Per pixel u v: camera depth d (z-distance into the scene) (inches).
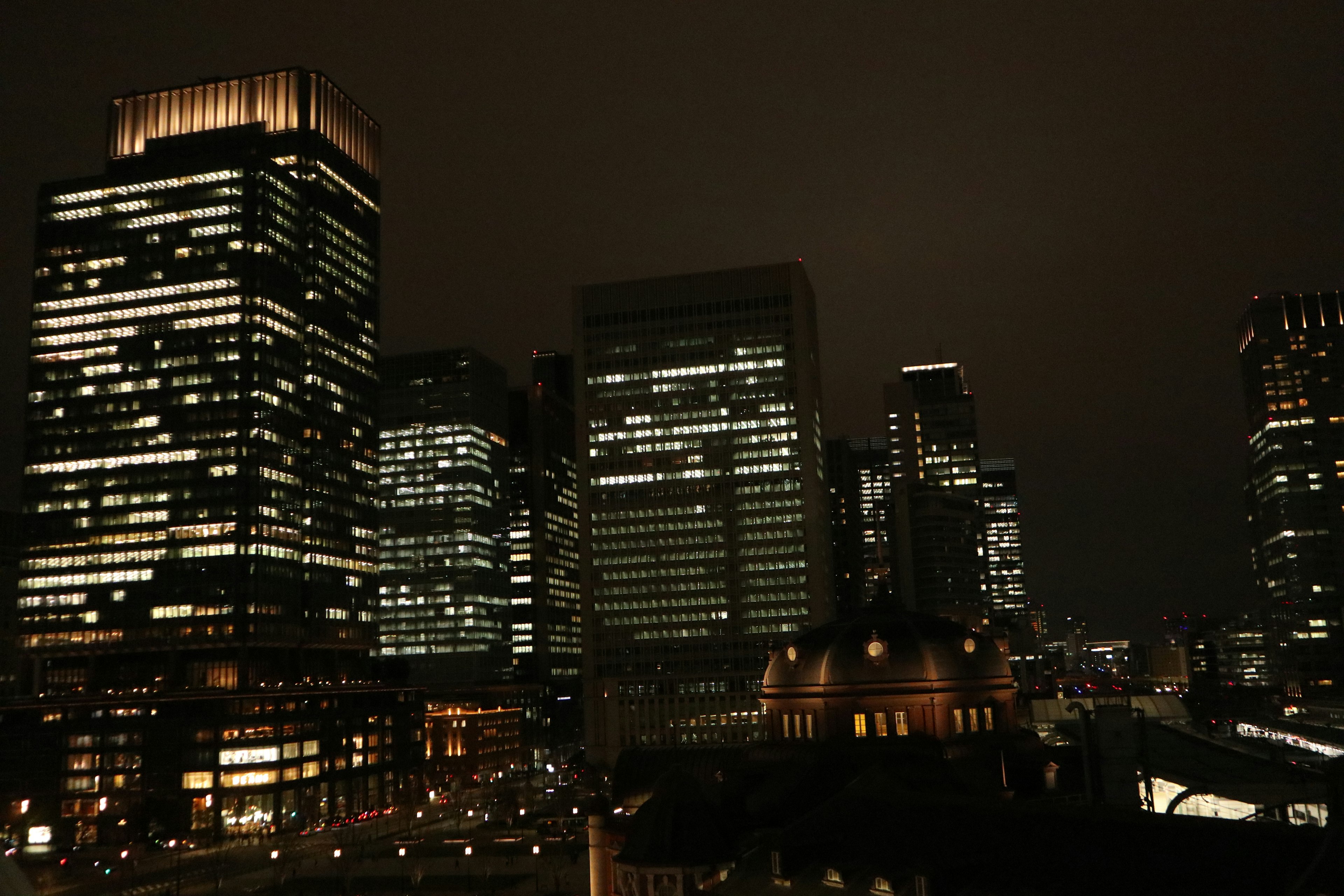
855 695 4655.5
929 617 4985.2
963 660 4702.3
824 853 3474.4
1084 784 4293.8
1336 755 5890.8
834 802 3663.9
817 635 4948.3
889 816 3378.4
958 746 4522.6
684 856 4030.5
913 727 4616.1
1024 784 4507.9
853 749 4483.3
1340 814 2298.2
